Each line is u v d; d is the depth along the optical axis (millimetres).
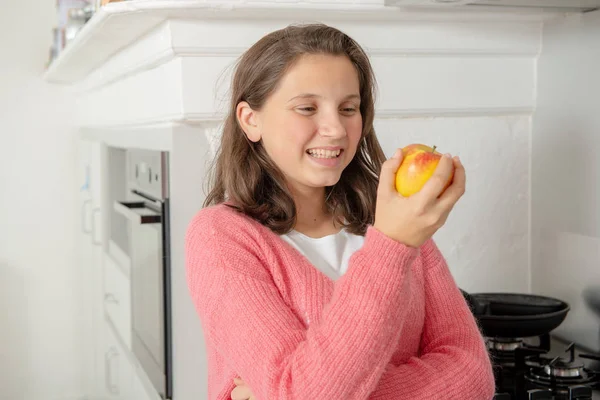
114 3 1624
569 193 1896
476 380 1146
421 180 984
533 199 2039
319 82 1127
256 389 1016
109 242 2787
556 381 1604
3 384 3592
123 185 2518
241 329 1055
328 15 1724
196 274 1143
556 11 1808
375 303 958
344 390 948
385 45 1835
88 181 3279
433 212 973
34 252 3596
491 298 1872
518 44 1946
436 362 1152
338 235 1256
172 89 1747
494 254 2037
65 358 3670
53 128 3572
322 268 1210
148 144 1976
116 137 2521
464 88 1936
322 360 948
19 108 3518
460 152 1976
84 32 1983
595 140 1803
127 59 2184
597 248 1812
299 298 1127
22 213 3564
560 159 1922
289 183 1231
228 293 1088
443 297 1249
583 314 1866
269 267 1138
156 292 1859
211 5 1590
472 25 1891
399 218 977
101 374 3127
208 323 1119
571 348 1682
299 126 1131
